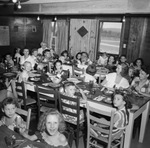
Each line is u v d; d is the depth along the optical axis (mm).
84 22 6805
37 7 5949
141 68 4523
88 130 2496
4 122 2145
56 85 3176
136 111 2529
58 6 5488
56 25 7480
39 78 3643
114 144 2605
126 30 5922
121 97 2324
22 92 3164
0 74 4145
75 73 4586
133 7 4230
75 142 3041
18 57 5953
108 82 3516
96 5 4781
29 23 7973
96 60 6508
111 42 6422
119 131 2393
